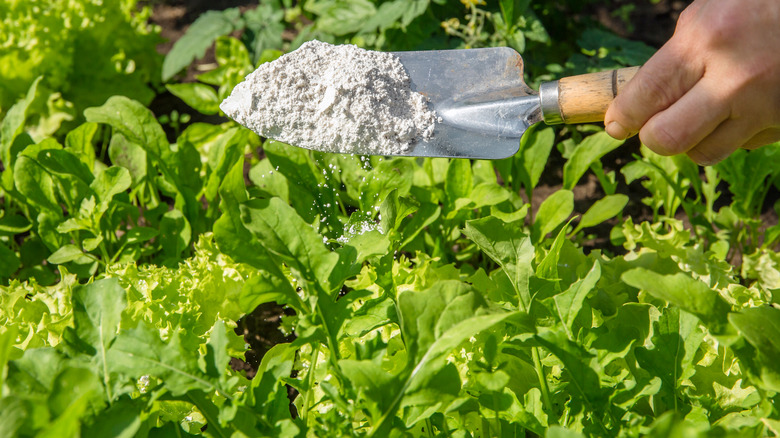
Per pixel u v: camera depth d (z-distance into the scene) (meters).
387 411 0.96
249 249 1.15
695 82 1.20
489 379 0.99
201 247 1.66
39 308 1.44
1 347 0.85
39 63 2.34
